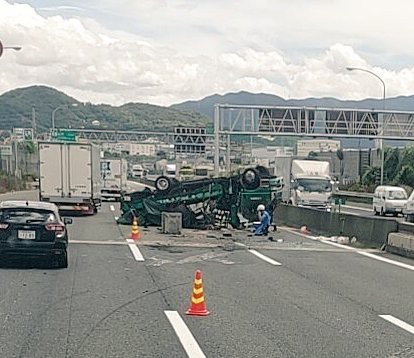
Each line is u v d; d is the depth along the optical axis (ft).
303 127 187.42
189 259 64.34
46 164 123.85
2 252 52.80
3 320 34.14
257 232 91.66
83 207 125.08
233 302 40.98
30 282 47.29
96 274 52.11
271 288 47.14
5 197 195.31
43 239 53.42
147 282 48.55
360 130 189.16
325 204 143.84
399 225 74.64
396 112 188.85
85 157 124.88
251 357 27.43
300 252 73.36
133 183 287.07
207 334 31.65
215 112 184.85
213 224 100.48
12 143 279.69
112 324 33.50
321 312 38.17
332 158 281.95
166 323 34.04
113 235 87.10
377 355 28.25
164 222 91.20
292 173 150.00
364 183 243.60
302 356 27.73
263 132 186.39
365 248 78.95
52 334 31.01
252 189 99.66
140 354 27.50
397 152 238.48
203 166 340.59
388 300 42.86
